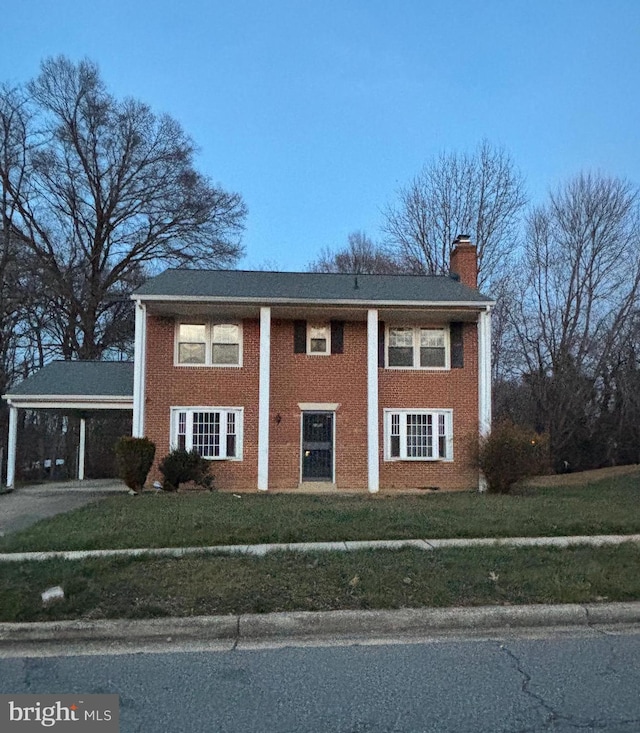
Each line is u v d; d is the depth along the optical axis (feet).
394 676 16.39
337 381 61.87
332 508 41.55
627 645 18.80
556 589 22.56
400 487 60.70
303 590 22.50
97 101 105.19
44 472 98.63
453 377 62.54
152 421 59.82
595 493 53.42
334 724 13.73
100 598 21.67
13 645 19.15
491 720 13.87
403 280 67.36
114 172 107.24
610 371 98.78
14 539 31.37
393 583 23.22
